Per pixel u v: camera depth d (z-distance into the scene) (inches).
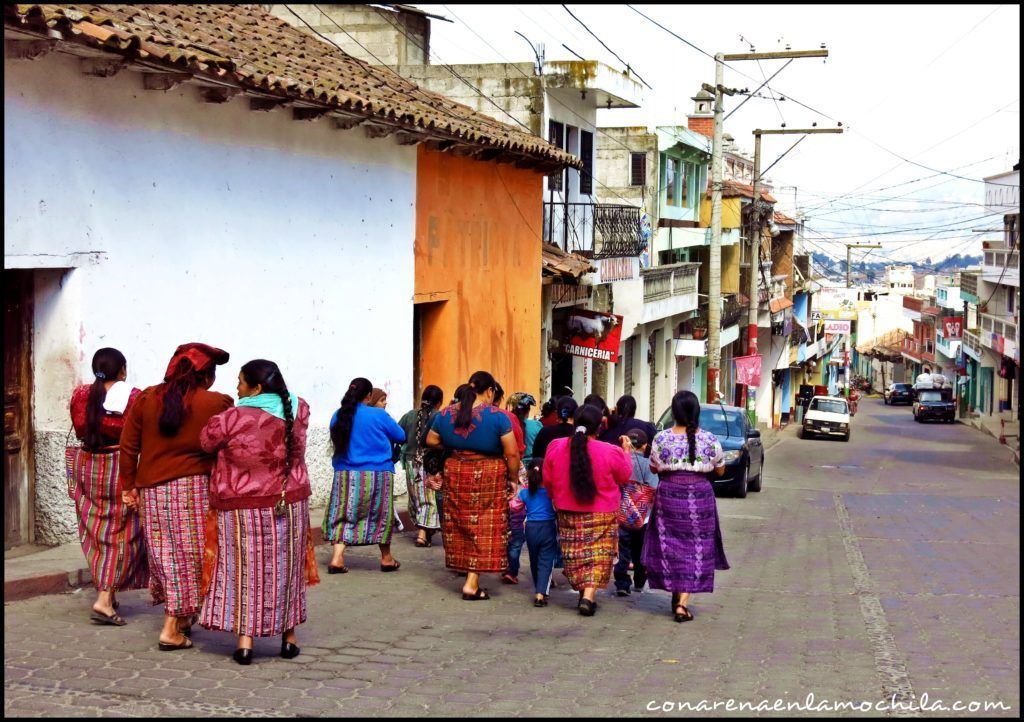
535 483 470.3
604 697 321.1
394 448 534.0
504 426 470.3
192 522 348.2
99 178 469.4
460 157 823.7
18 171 425.4
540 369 1016.2
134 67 468.4
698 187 1990.7
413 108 677.9
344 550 563.8
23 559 435.8
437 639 394.6
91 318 466.0
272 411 343.0
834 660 378.0
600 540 454.3
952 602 508.1
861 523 882.8
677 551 447.5
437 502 596.7
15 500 455.5
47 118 439.8
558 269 1018.7
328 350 655.8
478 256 866.1
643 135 1663.4
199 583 350.3
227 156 556.4
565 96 1168.2
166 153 511.2
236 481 338.3
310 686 321.7
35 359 459.5
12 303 454.9
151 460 346.9
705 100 2201.0
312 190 633.0
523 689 328.5
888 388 4785.9
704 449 449.7
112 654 343.3
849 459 1819.6
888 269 6259.8
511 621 433.7
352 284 679.7
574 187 1212.5
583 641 401.4
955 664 375.2
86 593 418.9
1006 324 2400.3
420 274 769.6
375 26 1135.0
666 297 1635.1
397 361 738.2
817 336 3543.3
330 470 659.4
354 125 647.1
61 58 444.1
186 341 530.3
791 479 1423.5
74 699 295.1
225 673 330.6
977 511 995.9
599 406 496.4
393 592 481.4
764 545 729.6
